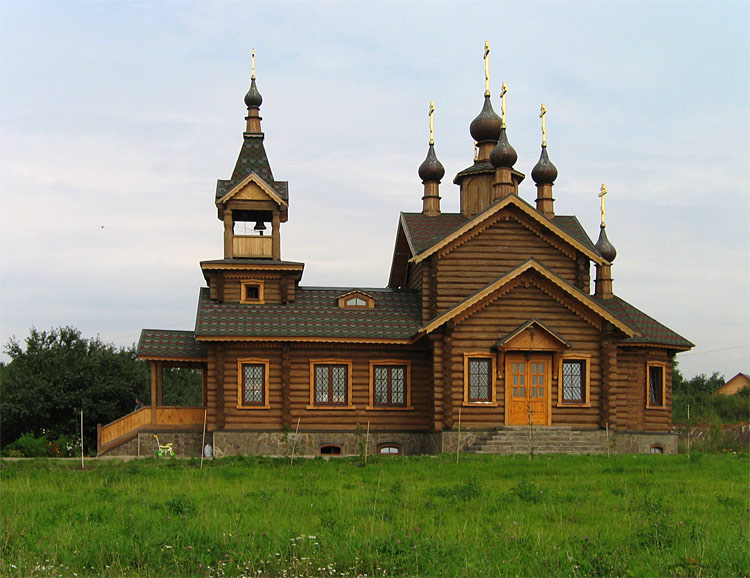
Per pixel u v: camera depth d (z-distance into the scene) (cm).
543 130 4391
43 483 2406
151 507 1939
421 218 4056
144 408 3703
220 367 3597
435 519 1778
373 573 1424
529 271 3544
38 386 4538
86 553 1511
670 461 2933
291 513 1855
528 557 1500
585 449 3416
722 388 10488
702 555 1505
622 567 1435
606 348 3562
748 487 2339
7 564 1474
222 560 1486
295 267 3762
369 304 3853
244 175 3916
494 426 3491
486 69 4203
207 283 4069
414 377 3719
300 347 3653
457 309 3450
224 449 3562
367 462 2838
